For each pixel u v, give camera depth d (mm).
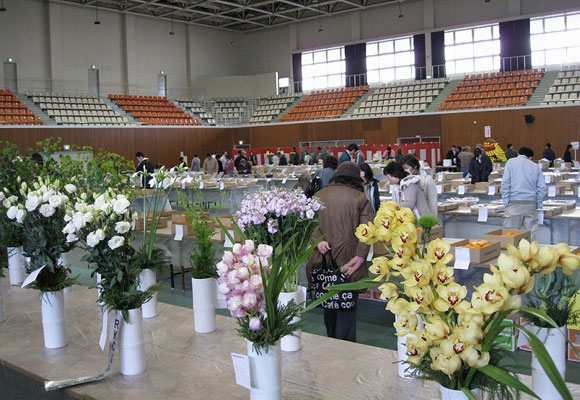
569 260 1173
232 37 26062
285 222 2615
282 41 25422
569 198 7598
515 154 6508
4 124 17969
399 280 3168
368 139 21312
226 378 2078
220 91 24891
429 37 21672
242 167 17172
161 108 22438
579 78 18422
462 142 19625
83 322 2834
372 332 4277
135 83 22812
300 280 4809
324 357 2246
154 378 2104
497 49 20781
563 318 1493
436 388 1898
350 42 23422
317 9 22641
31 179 3852
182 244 5383
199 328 2609
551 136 18203
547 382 1512
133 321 2137
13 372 2322
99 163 3391
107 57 22094
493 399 1330
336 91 23328
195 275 2592
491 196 8016
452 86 20812
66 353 2412
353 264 3215
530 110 18438
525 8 20141
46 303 2451
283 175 14227
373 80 23328
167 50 23891
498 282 1200
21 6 19875
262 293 1716
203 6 22062
